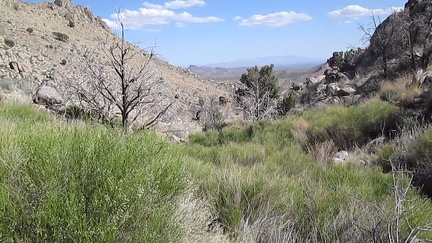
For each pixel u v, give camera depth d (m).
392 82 16.61
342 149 9.66
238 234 3.34
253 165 6.46
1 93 11.41
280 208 3.85
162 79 10.10
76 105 9.60
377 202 4.14
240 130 12.56
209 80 97.50
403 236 3.10
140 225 2.20
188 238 2.65
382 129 9.68
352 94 19.70
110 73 9.51
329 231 3.36
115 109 10.44
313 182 4.99
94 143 2.65
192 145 9.82
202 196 4.00
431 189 5.46
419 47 20.52
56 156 2.36
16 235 1.91
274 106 21.52
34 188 2.10
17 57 45.31
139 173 2.44
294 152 8.13
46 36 66.81
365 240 3.04
